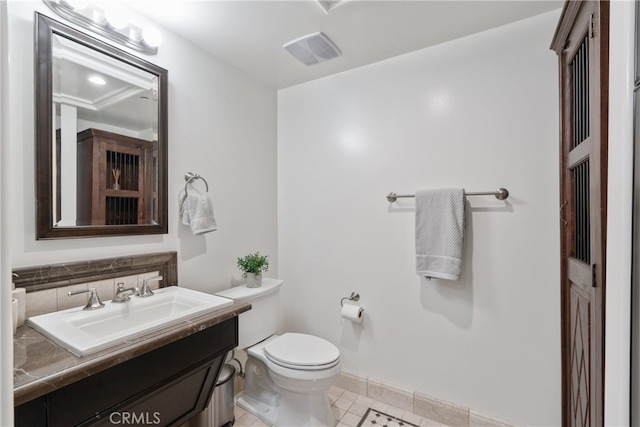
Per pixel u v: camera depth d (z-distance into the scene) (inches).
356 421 71.1
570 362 52.9
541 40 61.9
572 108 51.3
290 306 95.4
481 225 67.9
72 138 50.9
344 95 85.7
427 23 64.8
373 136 81.1
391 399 77.0
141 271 60.1
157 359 42.5
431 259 69.2
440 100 72.3
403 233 76.9
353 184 84.1
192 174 70.6
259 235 90.5
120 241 57.7
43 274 47.0
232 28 66.1
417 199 71.2
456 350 70.5
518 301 64.2
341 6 59.6
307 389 63.1
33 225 46.8
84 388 35.0
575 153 48.0
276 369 64.6
